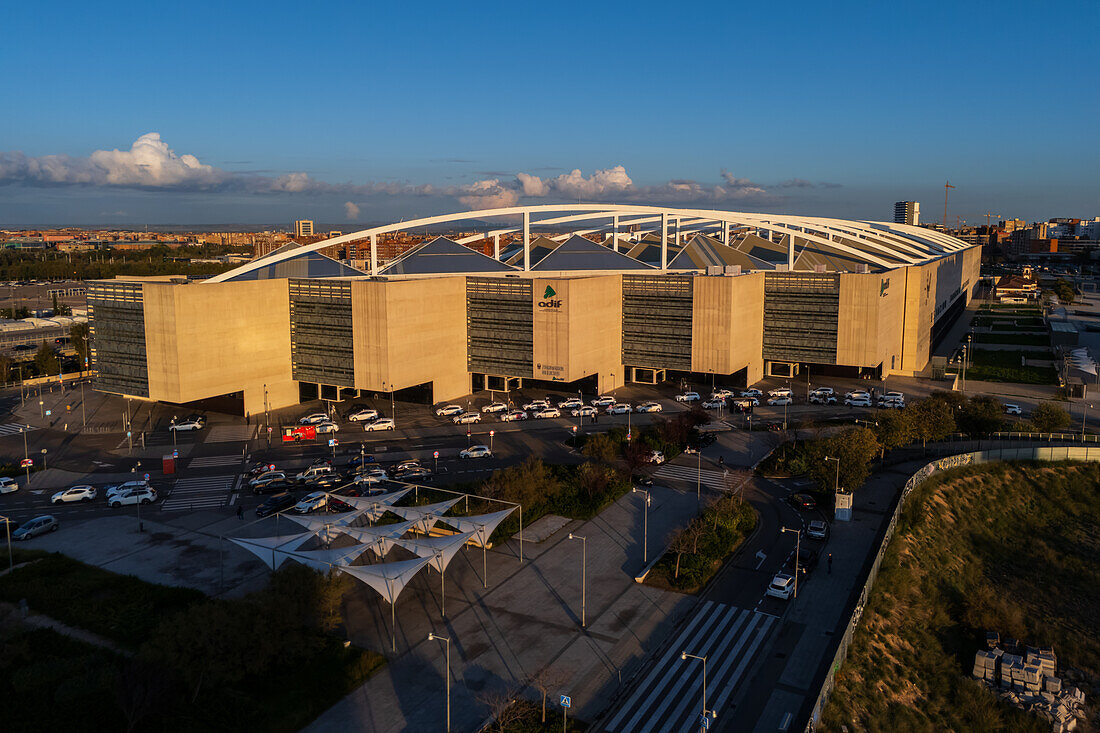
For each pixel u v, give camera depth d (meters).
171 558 69.88
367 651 54.44
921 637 65.38
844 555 72.38
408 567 58.53
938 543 82.75
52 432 112.19
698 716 48.06
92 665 51.47
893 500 86.44
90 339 122.44
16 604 60.56
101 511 82.12
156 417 120.06
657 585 65.75
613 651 55.38
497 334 130.50
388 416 121.06
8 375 145.62
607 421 117.56
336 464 97.62
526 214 143.75
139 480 91.19
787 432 108.00
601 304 132.38
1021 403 129.38
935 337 180.88
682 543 67.19
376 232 136.12
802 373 149.00
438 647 55.91
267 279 124.88
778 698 50.06
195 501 85.19
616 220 158.50
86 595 61.84
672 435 101.50
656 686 51.16
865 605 63.72
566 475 90.06
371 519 72.88
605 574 67.81
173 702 47.91
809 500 83.12
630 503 84.88
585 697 49.84
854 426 107.50
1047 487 99.31
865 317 132.88
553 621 59.59
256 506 83.31
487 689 50.72
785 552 72.62
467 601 62.91
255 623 50.38
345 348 122.31
